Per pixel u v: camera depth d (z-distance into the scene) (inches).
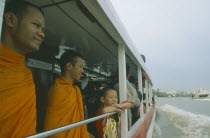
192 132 340.2
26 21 43.4
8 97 35.4
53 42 100.7
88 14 64.4
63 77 62.3
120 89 90.4
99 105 105.5
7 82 35.8
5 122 35.0
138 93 144.3
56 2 59.1
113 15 69.9
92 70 193.0
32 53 86.4
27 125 38.4
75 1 57.2
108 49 117.0
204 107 1078.4
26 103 38.8
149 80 299.7
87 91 119.3
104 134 79.4
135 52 126.4
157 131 324.5
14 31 42.5
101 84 156.6
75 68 66.3
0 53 36.3
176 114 666.2
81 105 62.9
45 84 87.4
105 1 59.9
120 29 81.0
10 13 42.2
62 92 56.2
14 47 43.3
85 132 61.4
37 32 45.4
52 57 105.5
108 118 83.9
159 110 852.6
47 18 72.3
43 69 92.2
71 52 68.1
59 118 53.9
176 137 296.2
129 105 87.8
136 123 134.4
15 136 35.7
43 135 34.9
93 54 132.0
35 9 45.7
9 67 37.3
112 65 172.7
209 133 330.0
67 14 68.0
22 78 39.3
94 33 86.7
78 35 90.6
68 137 53.5
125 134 87.6
